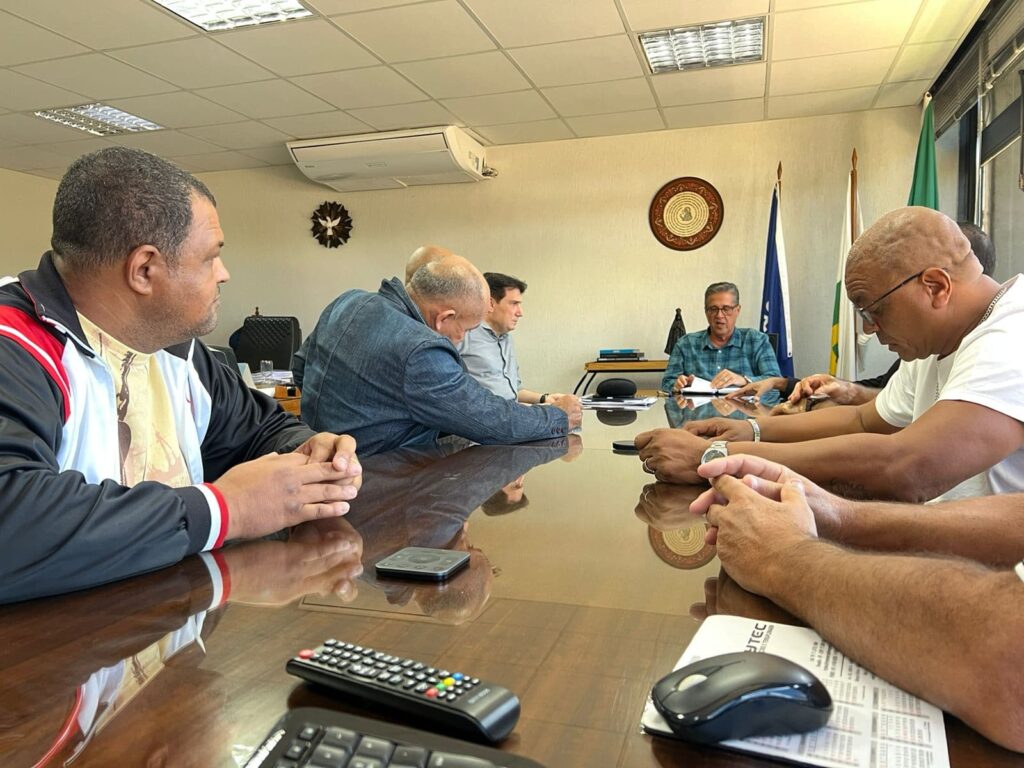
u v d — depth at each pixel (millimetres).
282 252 6422
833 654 514
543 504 1095
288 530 941
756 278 5305
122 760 401
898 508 837
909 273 1308
